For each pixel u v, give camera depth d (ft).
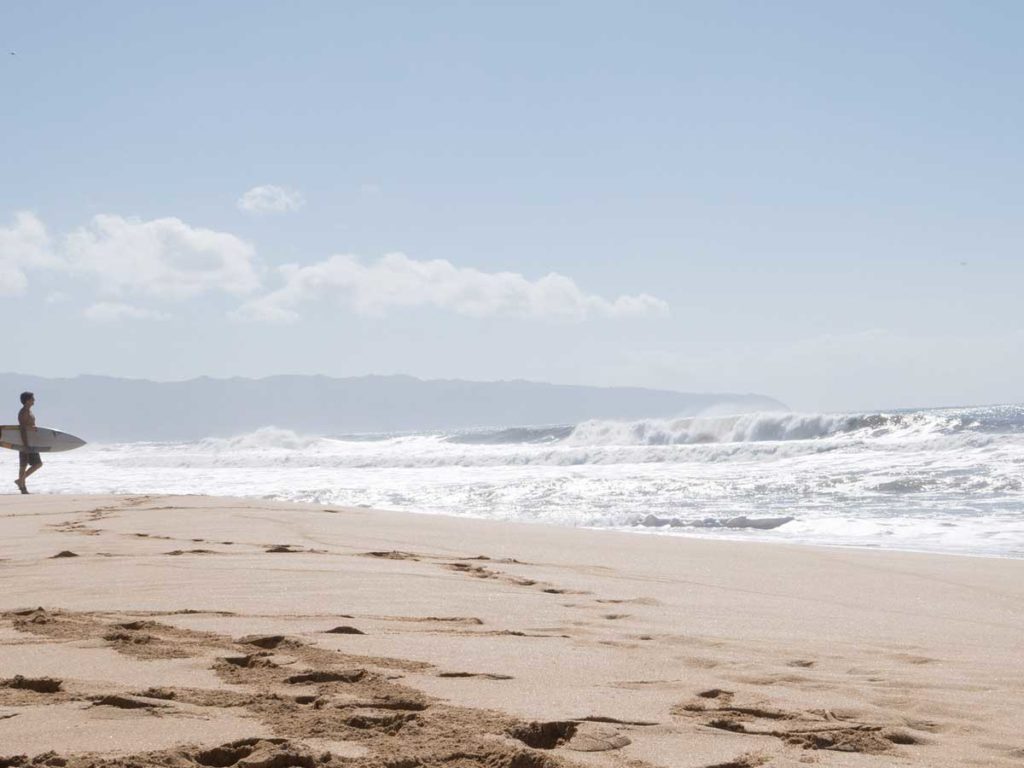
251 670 10.98
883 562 25.68
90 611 15.44
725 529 41.22
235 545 26.16
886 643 14.57
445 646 12.91
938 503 48.73
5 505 42.11
